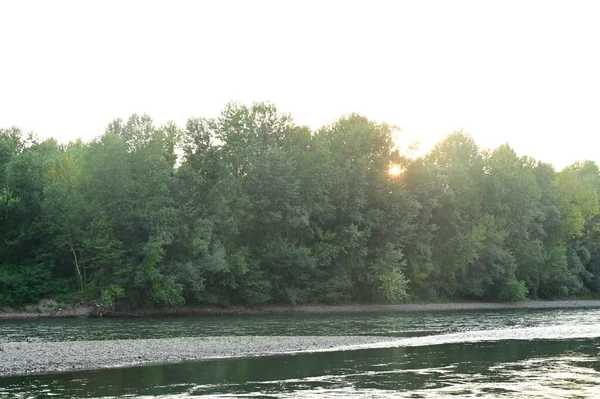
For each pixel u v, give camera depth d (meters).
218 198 75.50
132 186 71.31
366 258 90.50
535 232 117.25
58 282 70.12
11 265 70.50
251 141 80.88
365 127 93.44
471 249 98.81
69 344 37.47
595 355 35.03
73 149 87.25
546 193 123.12
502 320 66.19
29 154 77.94
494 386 24.89
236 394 23.25
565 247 118.88
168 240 69.31
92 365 30.67
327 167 84.31
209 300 75.94
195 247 71.00
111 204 70.06
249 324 59.12
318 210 83.38
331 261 87.44
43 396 22.86
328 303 87.12
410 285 98.25
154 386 24.97
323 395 23.02
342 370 29.31
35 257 72.25
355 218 87.00
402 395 23.00
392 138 95.00
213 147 78.81
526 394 23.14
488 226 104.69
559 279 117.25
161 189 71.50
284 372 28.72
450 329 54.34
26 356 32.22
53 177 75.31
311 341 42.38
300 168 84.06
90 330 51.47
